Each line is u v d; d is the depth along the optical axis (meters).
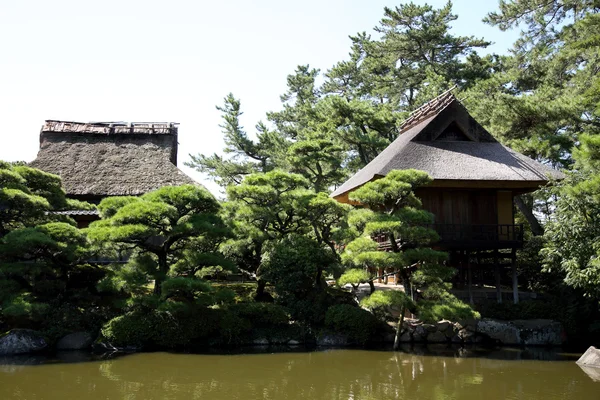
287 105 40.81
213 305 17.30
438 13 37.69
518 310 18.08
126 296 17.66
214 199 16.16
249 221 18.25
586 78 22.48
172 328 15.55
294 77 42.81
